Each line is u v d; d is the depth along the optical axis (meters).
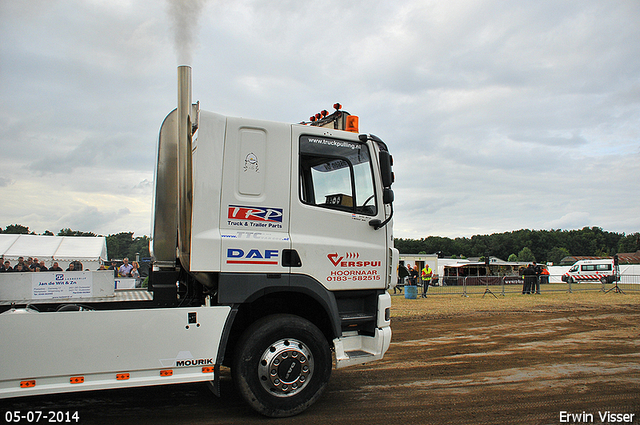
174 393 5.18
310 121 5.77
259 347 4.21
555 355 7.52
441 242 126.81
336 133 4.95
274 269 4.35
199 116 4.29
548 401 5.01
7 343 3.49
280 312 4.85
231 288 4.18
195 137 4.55
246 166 4.41
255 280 4.27
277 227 4.46
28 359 3.53
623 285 27.44
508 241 133.25
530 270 22.50
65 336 3.63
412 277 23.27
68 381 3.62
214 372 4.04
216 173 4.28
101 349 3.71
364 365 6.74
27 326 3.54
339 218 4.79
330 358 4.54
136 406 4.70
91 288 5.14
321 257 4.59
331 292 4.67
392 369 6.50
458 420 4.39
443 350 7.92
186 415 4.43
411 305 16.22
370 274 4.90
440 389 5.46
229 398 5.00
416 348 8.10
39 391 3.54
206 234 4.15
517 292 22.94
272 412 4.23
